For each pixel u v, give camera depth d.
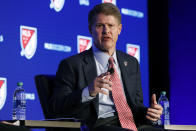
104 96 6.12
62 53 8.71
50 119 5.82
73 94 5.75
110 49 6.39
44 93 6.21
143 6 10.37
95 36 6.32
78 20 9.04
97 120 5.98
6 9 7.93
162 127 6.36
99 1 9.50
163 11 10.71
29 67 8.19
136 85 6.66
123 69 6.46
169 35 10.80
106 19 6.25
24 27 8.16
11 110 7.84
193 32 10.77
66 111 5.90
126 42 9.90
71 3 8.95
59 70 6.25
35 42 8.30
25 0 8.21
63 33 8.76
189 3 10.88
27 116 8.06
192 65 10.73
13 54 7.96
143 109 6.32
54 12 8.65
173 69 10.91
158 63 10.52
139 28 10.22
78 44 9.00
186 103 10.77
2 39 7.84
